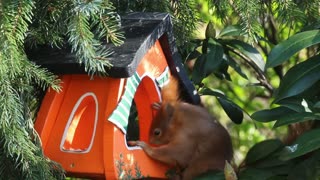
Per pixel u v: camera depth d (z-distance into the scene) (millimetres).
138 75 5895
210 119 6680
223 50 7160
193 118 6570
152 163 6219
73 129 5867
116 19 5594
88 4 5082
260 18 7949
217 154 6586
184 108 6578
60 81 5664
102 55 5441
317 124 6934
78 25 5227
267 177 6289
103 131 5637
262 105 10711
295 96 6516
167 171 6395
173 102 6539
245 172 6383
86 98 5812
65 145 5797
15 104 5234
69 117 5816
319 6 6664
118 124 5609
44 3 5641
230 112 7227
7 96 5188
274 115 6465
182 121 6539
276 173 6387
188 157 6453
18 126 5234
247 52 7258
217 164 6547
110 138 5594
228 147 6719
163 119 6484
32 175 5320
